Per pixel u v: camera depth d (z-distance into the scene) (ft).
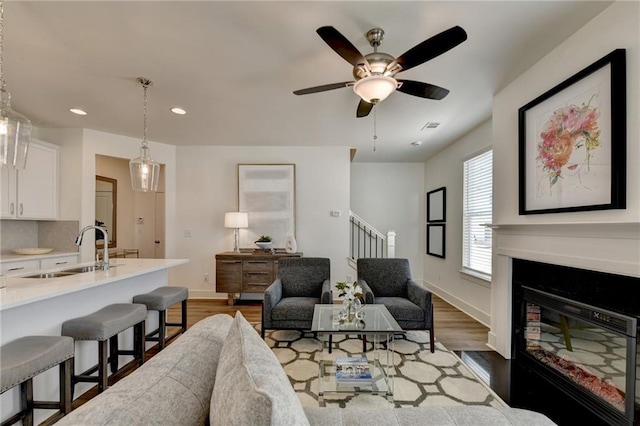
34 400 6.02
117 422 2.18
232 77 8.27
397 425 3.46
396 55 7.14
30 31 6.26
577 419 6.23
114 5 5.53
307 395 7.10
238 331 3.50
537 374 7.88
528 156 7.82
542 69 7.38
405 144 15.55
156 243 18.47
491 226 8.96
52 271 8.20
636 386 5.29
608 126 5.59
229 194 16.07
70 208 12.85
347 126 12.59
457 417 3.58
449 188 15.75
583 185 6.17
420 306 9.66
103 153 13.44
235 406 2.16
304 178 16.11
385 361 8.73
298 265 11.72
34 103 10.12
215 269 15.70
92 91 9.16
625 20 5.38
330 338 9.29
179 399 2.70
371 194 19.89
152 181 9.56
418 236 19.76
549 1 5.48
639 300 5.24
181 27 6.17
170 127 12.78
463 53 7.11
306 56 7.23
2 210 10.93
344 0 5.41
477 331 11.27
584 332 6.66
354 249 19.25
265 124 12.34
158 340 9.21
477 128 12.75
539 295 7.69
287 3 5.49
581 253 6.23
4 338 5.41
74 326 6.35
